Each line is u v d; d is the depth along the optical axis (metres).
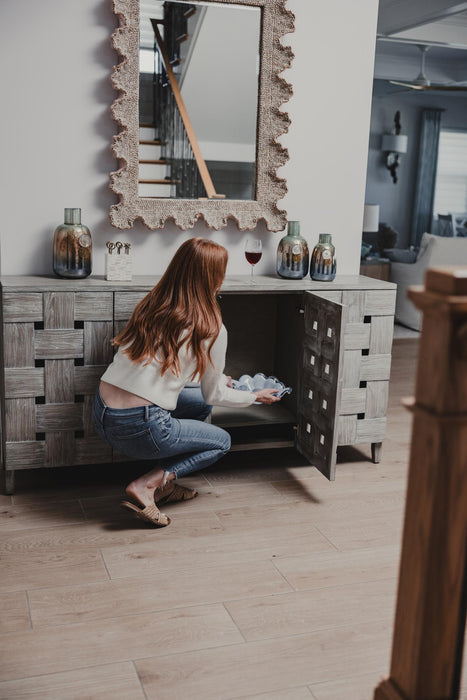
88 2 2.61
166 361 2.12
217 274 2.19
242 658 1.68
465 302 0.99
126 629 1.78
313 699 1.55
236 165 2.88
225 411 2.95
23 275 2.72
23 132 2.63
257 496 2.61
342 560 2.16
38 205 2.70
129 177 2.72
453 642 1.14
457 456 1.06
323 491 2.68
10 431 2.49
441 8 5.72
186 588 1.98
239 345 3.16
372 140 10.54
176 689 1.57
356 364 2.85
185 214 2.82
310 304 2.68
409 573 1.13
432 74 9.42
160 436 2.21
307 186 3.04
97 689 1.56
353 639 1.77
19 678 1.58
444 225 10.55
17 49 2.57
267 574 2.07
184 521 2.38
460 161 11.07
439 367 1.03
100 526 2.33
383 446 3.22
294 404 2.97
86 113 2.69
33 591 1.93
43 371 2.48
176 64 2.71
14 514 2.39
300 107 2.96
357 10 2.96
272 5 2.78
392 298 2.83
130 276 2.60
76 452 2.57
